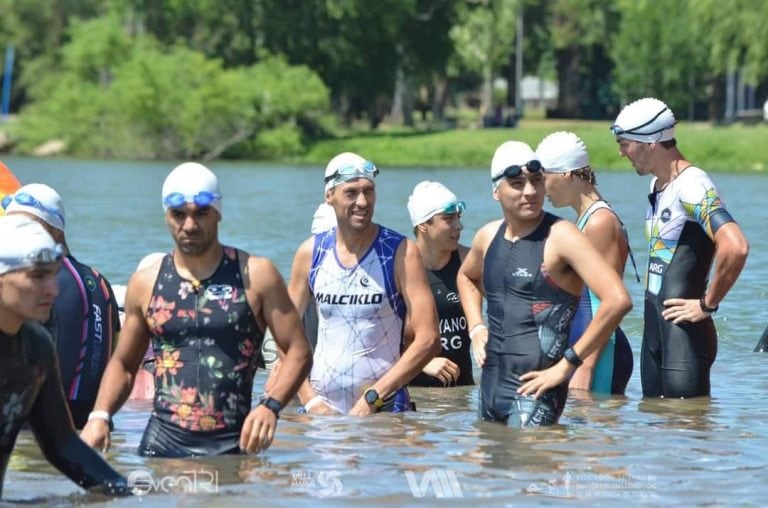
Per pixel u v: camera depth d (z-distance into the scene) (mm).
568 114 91875
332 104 74312
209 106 58156
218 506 5918
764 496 6160
